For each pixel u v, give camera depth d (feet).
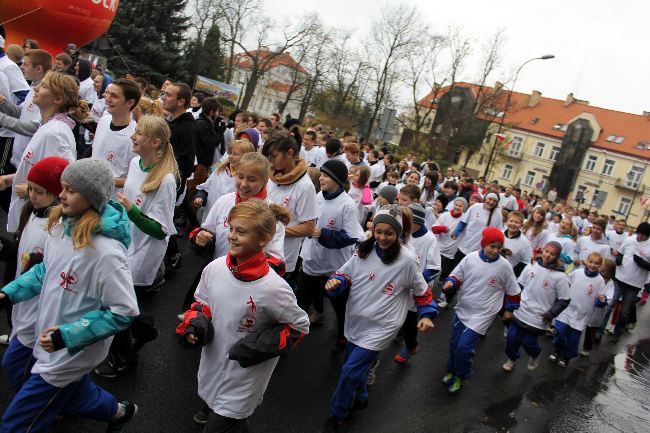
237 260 9.39
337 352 18.03
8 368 9.53
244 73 223.92
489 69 150.61
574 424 18.02
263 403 13.88
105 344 8.95
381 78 160.66
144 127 13.26
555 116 209.56
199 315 9.39
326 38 169.78
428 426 15.19
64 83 13.52
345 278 13.88
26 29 28.53
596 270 24.09
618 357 29.30
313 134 37.99
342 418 13.41
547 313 20.66
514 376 21.36
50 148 13.42
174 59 103.30
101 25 30.53
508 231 27.50
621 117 202.90
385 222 13.16
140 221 13.20
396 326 13.56
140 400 12.34
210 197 18.89
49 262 8.65
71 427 10.76
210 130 25.39
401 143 160.76
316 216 15.88
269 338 9.13
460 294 18.26
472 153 162.81
